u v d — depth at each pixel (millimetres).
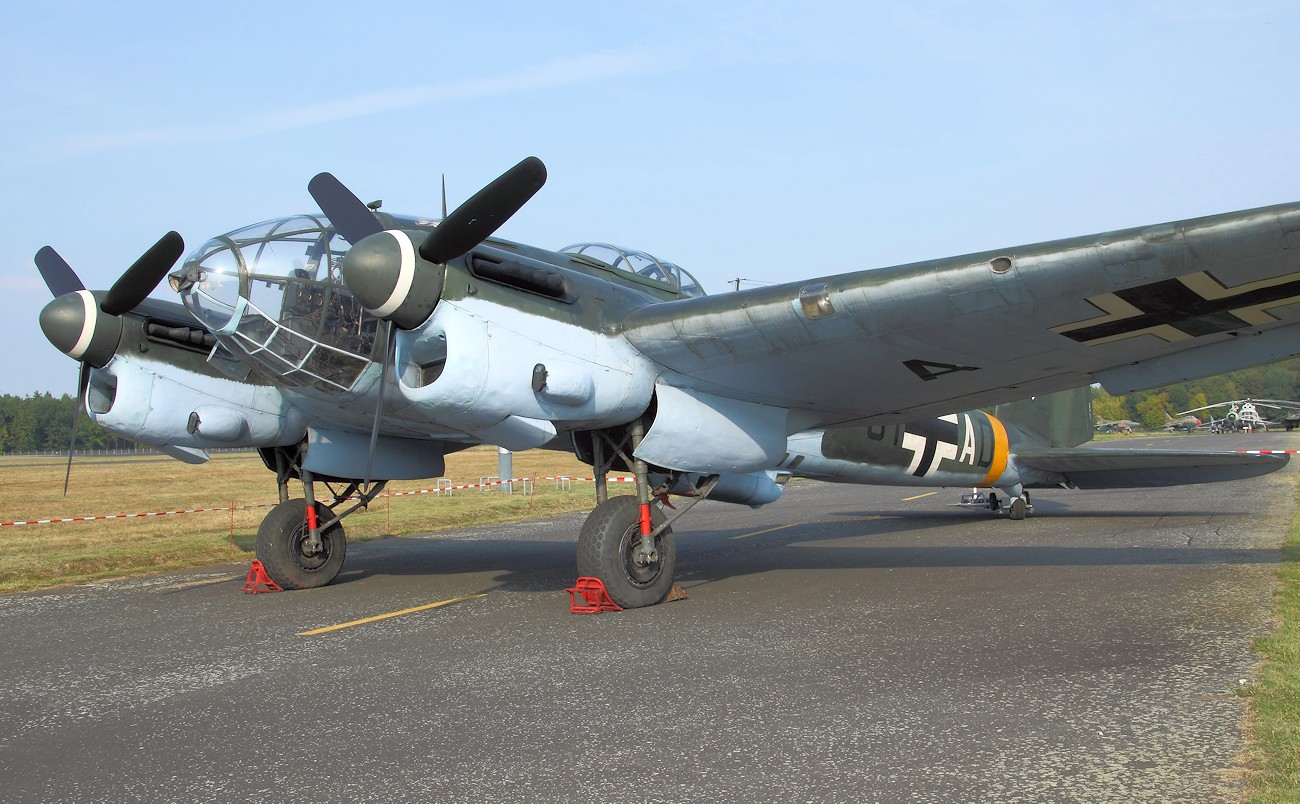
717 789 3568
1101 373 7898
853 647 5938
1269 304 6312
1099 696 4648
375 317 6941
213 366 9109
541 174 6648
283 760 4051
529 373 7070
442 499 21688
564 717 4570
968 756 3846
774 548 12102
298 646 6473
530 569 10508
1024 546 11406
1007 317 6664
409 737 4324
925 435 13875
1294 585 7664
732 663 5602
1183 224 5566
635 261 9570
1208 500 17625
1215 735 3992
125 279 8508
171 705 5012
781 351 7375
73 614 8117
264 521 9266
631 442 8094
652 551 7688
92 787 3783
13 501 24578
